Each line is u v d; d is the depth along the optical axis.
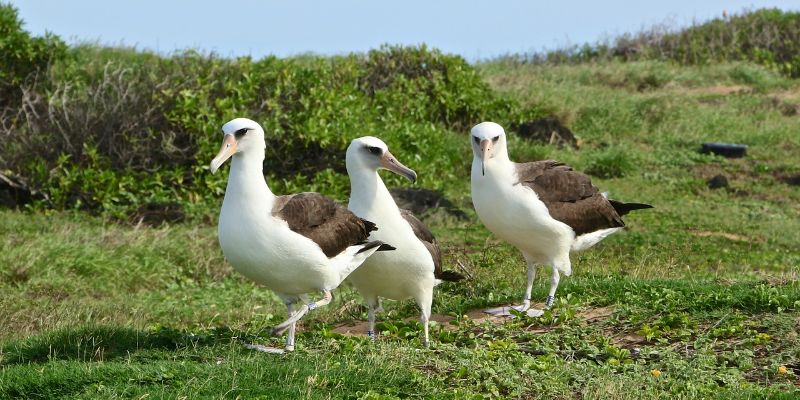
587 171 20.16
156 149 16.88
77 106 17.14
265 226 7.63
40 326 10.27
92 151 16.27
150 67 18.38
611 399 7.09
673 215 16.91
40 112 18.27
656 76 29.14
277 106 17.55
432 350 8.09
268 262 7.71
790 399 6.97
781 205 18.38
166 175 16.66
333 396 6.97
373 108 20.19
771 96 27.23
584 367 7.81
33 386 7.16
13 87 19.23
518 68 30.08
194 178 16.66
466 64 23.45
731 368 7.86
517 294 10.71
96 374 7.26
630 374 7.69
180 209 15.77
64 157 16.12
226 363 7.52
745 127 24.11
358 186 8.40
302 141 17.47
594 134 23.19
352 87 20.44
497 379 7.43
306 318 10.59
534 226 9.69
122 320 10.69
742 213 17.41
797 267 12.62
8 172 15.90
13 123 17.80
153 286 12.47
